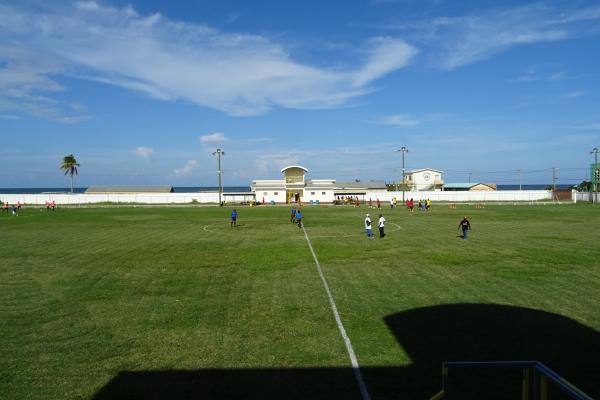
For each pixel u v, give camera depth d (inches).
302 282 636.1
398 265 757.3
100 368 347.9
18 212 2399.1
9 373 340.2
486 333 413.7
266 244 1042.7
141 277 679.7
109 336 419.5
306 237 1178.6
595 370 332.5
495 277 652.1
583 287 586.6
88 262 813.2
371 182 4222.4
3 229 1440.7
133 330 436.1
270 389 311.6
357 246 995.3
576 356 358.3
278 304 522.0
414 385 314.5
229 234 1264.8
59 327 447.2
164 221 1745.8
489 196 3612.2
